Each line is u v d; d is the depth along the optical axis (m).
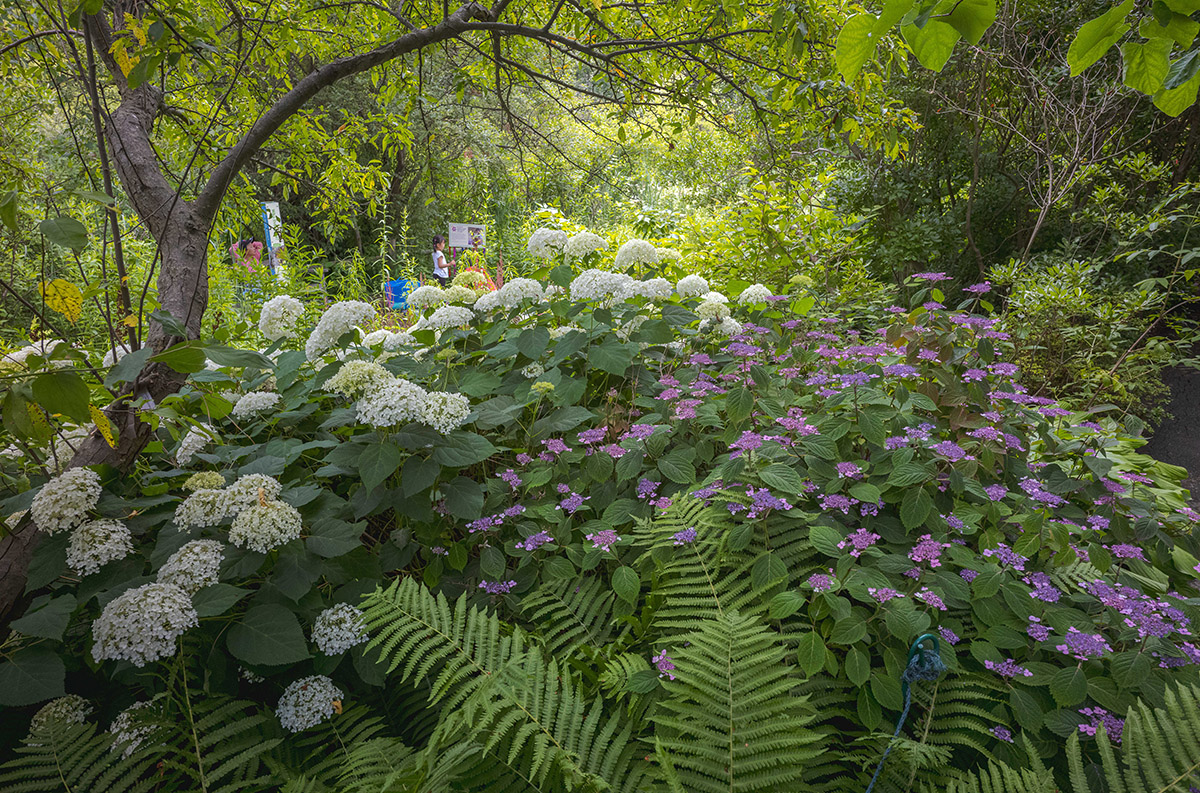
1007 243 7.57
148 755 1.55
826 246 4.93
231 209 3.69
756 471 1.97
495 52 3.32
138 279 5.43
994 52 6.77
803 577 1.83
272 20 2.83
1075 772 1.27
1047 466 2.21
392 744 1.61
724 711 1.34
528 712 1.44
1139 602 1.61
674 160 9.02
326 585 1.96
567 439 2.46
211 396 1.97
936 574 1.72
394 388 2.02
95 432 1.96
